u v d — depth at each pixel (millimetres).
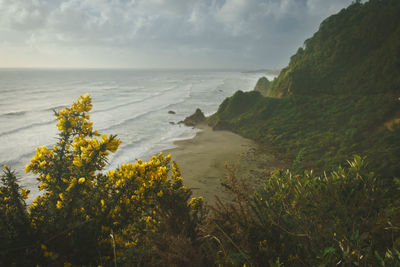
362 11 42312
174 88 91375
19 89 84625
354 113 24438
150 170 2150
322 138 21438
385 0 41094
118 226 1975
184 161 18453
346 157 16000
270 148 21984
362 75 32969
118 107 47281
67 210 1862
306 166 15609
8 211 1781
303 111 28609
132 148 22266
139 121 35094
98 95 68000
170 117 38500
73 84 110000
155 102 55031
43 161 2318
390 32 36000
